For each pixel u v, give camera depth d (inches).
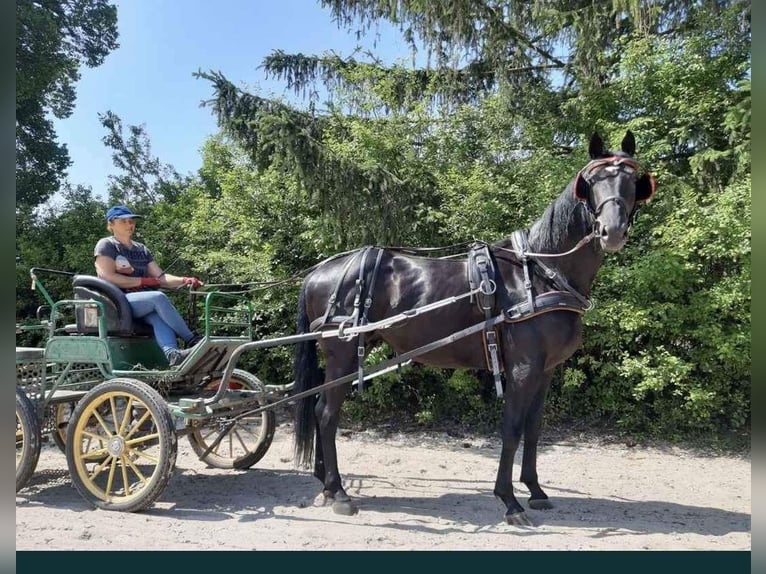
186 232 350.9
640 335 271.7
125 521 163.2
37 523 160.2
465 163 304.7
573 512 177.0
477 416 301.9
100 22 573.9
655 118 285.0
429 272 178.9
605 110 301.6
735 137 263.9
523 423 165.0
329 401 182.2
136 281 197.2
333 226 276.7
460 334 165.8
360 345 177.6
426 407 307.7
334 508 173.3
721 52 286.2
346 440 278.4
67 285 385.1
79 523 160.9
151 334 202.8
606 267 270.4
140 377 186.5
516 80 321.4
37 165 541.3
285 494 194.1
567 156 295.7
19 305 391.9
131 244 213.5
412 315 169.8
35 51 474.0
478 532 156.7
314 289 189.6
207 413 174.2
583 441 273.6
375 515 171.9
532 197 279.9
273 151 272.7
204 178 428.1
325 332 178.1
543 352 163.6
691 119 278.4
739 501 190.9
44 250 391.5
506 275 170.9
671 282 264.8
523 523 163.0
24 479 178.9
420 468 230.1
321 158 257.8
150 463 229.6
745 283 250.8
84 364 203.8
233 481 209.0
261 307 304.0
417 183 289.7
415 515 172.2
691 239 247.9
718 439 269.9
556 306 161.5
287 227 319.6
